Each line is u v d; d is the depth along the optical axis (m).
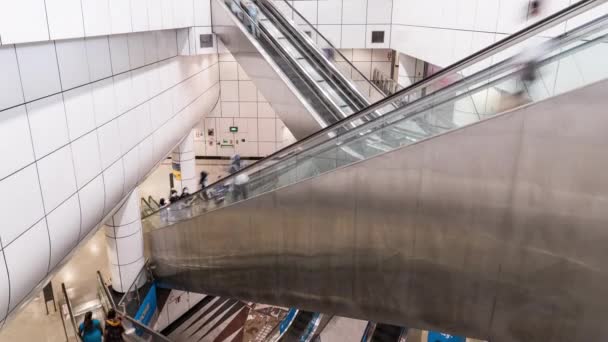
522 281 5.38
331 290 7.35
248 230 8.26
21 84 4.96
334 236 7.01
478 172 5.41
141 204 14.40
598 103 4.49
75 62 6.21
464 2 11.40
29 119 5.12
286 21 12.09
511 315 5.59
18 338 9.29
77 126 6.27
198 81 13.88
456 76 6.49
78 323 9.77
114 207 8.34
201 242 9.42
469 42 11.18
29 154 5.11
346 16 17.56
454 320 6.11
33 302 10.55
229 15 11.47
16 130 4.88
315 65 10.99
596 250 4.77
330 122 9.62
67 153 5.99
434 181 5.79
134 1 7.88
